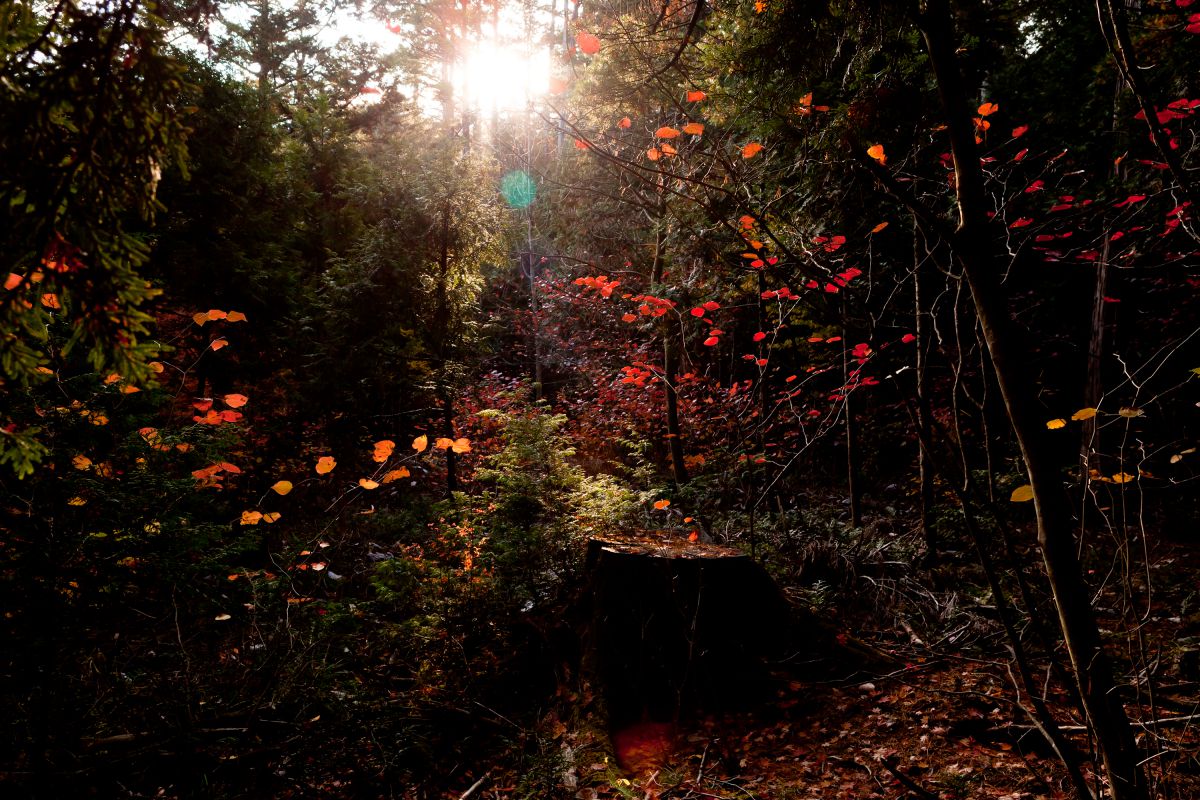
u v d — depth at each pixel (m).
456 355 9.05
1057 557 1.57
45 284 0.84
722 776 3.16
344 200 11.46
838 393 4.69
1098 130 6.71
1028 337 7.57
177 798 2.80
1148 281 6.36
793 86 2.73
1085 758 2.91
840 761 3.15
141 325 0.86
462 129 14.86
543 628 4.36
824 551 5.47
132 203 0.88
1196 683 3.39
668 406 8.59
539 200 15.09
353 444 8.36
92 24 0.82
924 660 4.04
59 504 2.73
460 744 3.55
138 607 3.33
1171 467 6.14
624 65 5.92
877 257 5.57
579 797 3.06
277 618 3.89
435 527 6.43
